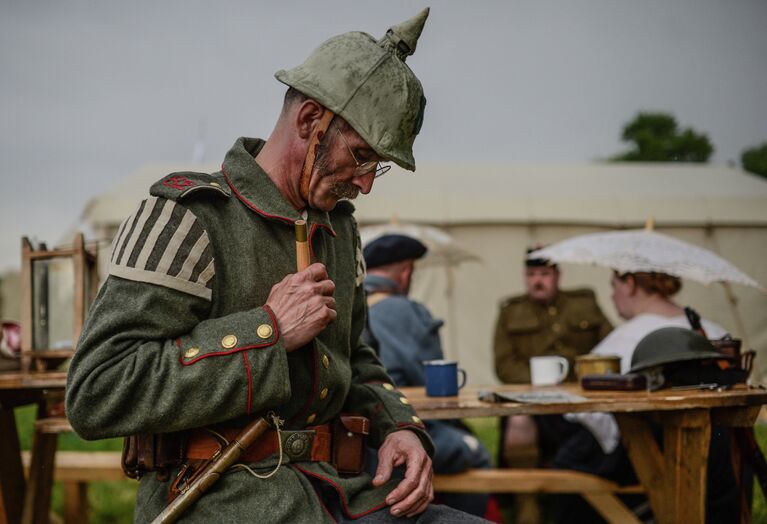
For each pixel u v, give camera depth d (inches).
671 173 434.9
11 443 98.7
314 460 64.0
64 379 89.2
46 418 102.7
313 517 59.3
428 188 391.9
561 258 134.6
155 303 56.0
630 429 96.8
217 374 55.3
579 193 400.8
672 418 88.1
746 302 362.9
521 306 205.8
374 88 61.0
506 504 159.9
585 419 112.8
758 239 382.9
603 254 132.0
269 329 57.2
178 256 56.9
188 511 57.9
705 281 126.0
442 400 91.4
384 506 63.7
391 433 69.7
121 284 56.2
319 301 58.9
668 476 89.4
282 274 62.0
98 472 125.2
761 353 358.9
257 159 65.6
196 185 59.7
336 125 61.3
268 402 56.6
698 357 93.5
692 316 106.7
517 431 151.2
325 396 64.3
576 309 203.2
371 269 126.0
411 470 64.4
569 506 135.7
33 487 100.7
